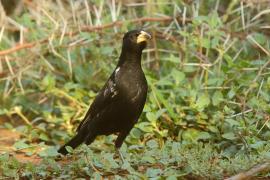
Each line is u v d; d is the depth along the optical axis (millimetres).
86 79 13633
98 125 10500
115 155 10586
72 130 12430
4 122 13555
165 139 11453
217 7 13648
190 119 11359
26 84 14250
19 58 13711
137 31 10367
